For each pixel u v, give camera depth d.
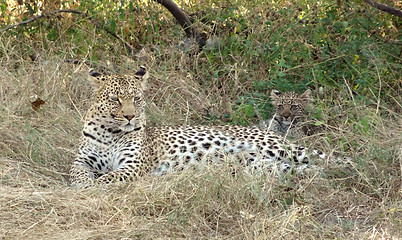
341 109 11.58
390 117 11.48
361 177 8.89
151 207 7.88
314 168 9.44
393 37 13.70
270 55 13.22
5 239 6.92
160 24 13.97
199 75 12.95
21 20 14.05
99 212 7.71
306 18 13.34
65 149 10.05
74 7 14.62
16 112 11.24
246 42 13.34
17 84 11.91
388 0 13.66
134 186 8.52
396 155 9.36
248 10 14.20
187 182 8.26
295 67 12.91
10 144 10.16
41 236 7.03
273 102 12.98
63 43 13.66
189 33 14.41
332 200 8.49
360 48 13.00
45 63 12.59
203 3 15.14
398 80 12.50
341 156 9.97
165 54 13.42
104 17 14.09
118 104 9.48
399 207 8.01
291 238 7.23
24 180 8.95
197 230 7.45
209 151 9.86
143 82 10.10
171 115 11.98
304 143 10.57
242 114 12.16
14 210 7.62
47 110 11.48
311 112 12.50
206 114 12.07
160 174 9.72
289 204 8.26
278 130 12.85
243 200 8.02
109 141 9.70
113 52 13.92
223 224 7.62
